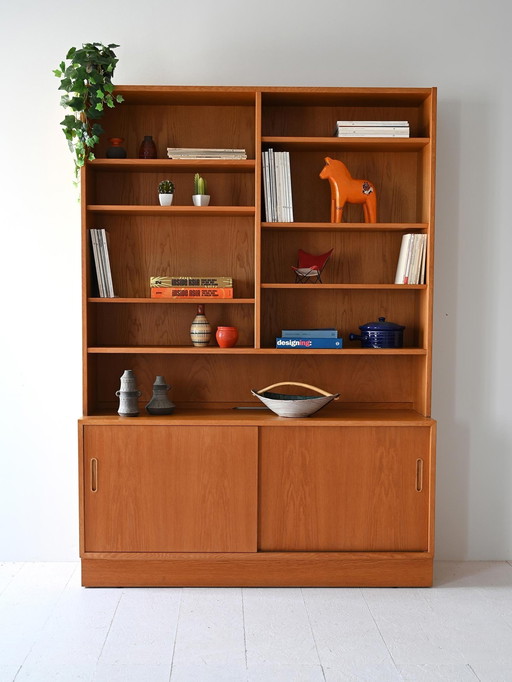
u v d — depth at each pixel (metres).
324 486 3.49
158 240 3.80
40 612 3.24
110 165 3.58
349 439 3.49
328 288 3.65
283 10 3.77
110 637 3.01
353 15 3.78
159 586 3.52
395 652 2.90
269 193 3.57
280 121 3.78
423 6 3.78
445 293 3.84
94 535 3.48
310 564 3.54
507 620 3.19
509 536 3.90
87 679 2.69
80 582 3.58
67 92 3.51
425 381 3.59
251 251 3.81
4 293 3.79
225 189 3.80
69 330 3.80
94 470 3.47
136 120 3.77
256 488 3.48
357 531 3.51
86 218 3.52
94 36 3.74
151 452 3.47
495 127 3.80
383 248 3.82
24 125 3.75
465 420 3.88
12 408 3.82
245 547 3.49
